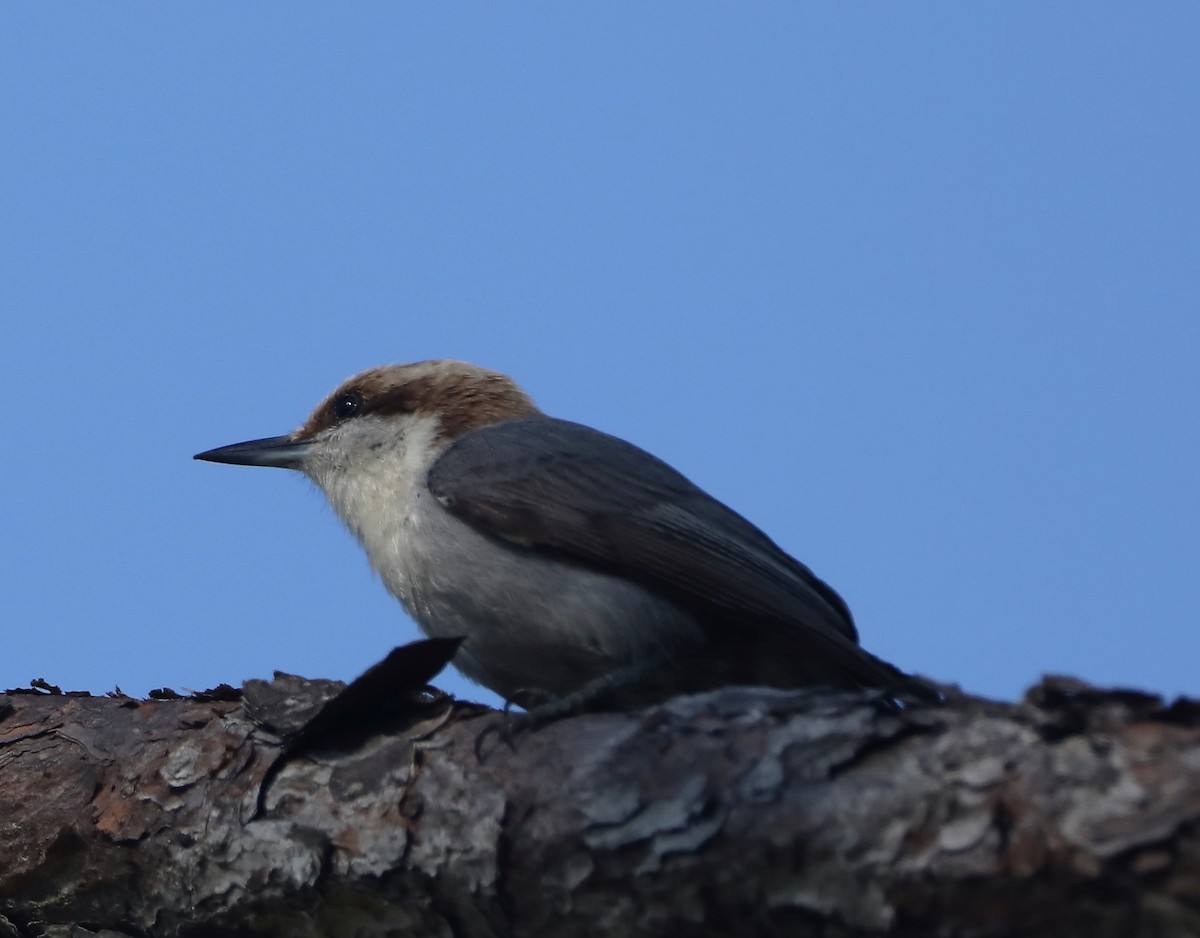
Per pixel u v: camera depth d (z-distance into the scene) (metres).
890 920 6.14
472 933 7.47
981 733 6.24
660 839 6.70
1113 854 5.56
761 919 6.51
